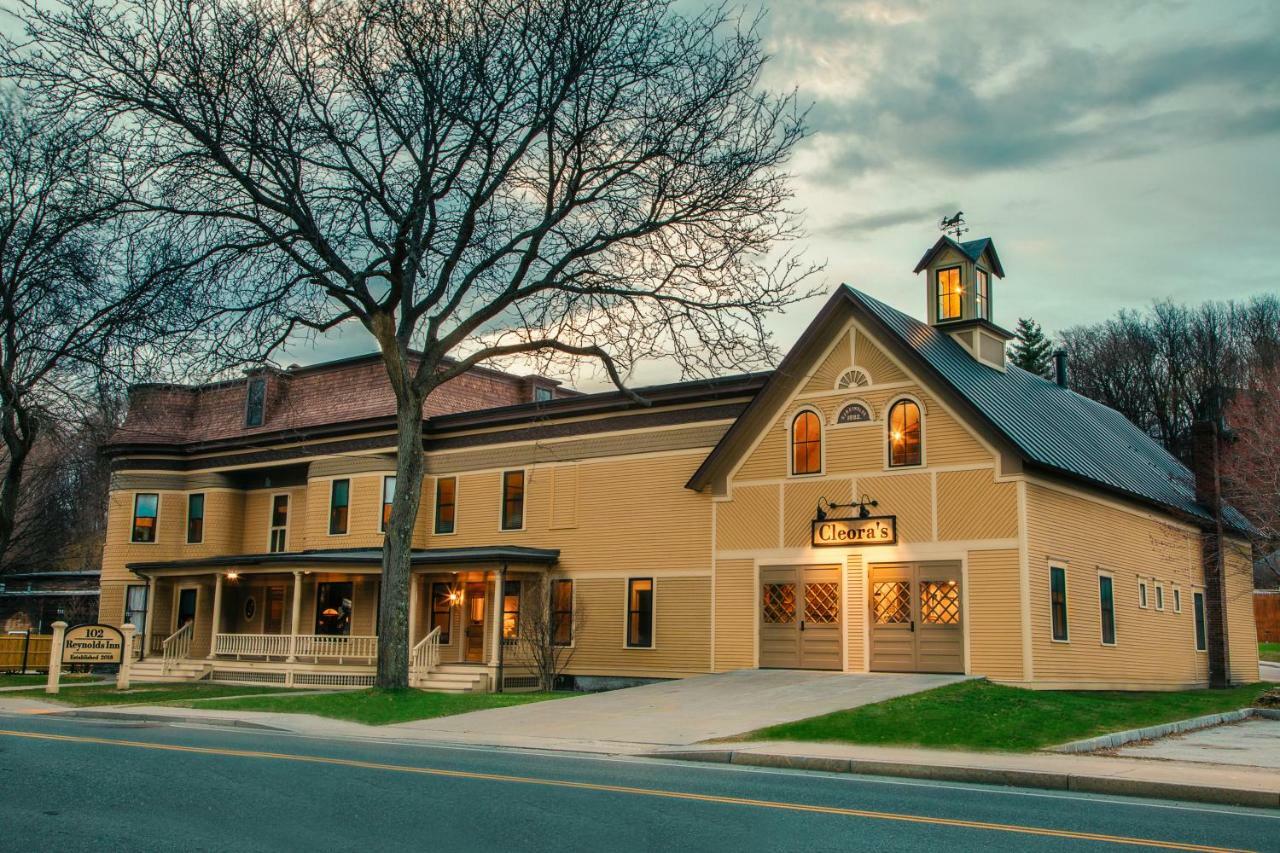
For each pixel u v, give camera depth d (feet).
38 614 190.29
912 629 85.35
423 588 118.93
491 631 113.50
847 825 31.63
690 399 104.58
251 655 119.03
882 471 88.79
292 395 139.74
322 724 66.39
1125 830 31.71
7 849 27.12
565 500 111.65
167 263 80.18
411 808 33.35
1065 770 44.27
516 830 30.09
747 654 94.02
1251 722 71.05
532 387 146.10
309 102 82.69
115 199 80.23
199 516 141.49
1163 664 104.58
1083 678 87.35
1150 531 106.32
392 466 124.57
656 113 85.15
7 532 96.94
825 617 89.97
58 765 42.32
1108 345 246.68
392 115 82.64
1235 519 127.95
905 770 46.34
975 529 83.51
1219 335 232.94
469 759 47.14
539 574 110.63
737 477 97.45
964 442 84.94
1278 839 30.81
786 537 93.35
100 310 82.58
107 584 141.69
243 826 30.32
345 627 124.88
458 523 119.85
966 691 72.49
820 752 50.44
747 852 27.66
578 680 106.52
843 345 92.38
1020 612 80.48
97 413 98.63
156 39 79.87
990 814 34.37
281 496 138.72
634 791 37.37
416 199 81.56
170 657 130.93
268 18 82.07
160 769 41.47
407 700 75.00
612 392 108.99
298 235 82.84
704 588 99.50
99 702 83.71
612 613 105.60
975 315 103.30
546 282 85.40
